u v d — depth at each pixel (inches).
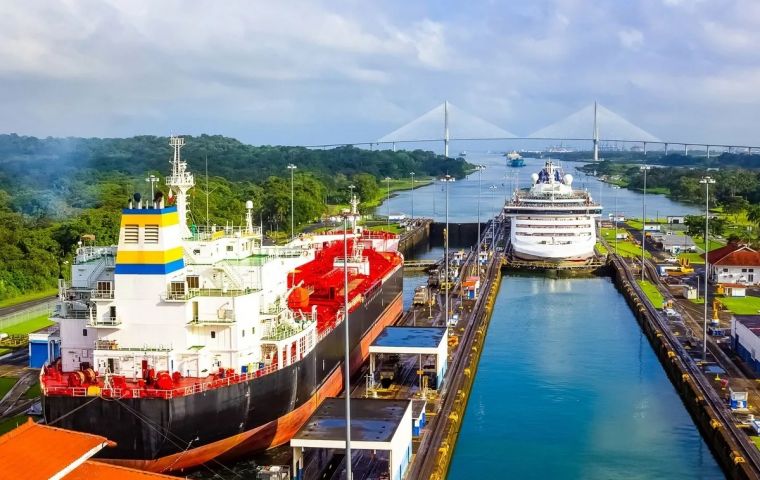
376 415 2753.4
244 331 2957.7
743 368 3912.4
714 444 3144.7
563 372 4293.8
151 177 3833.7
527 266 7657.5
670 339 4507.9
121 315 2861.7
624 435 3383.4
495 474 2992.1
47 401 2593.5
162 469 2659.9
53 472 1860.2
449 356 4234.7
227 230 3627.0
